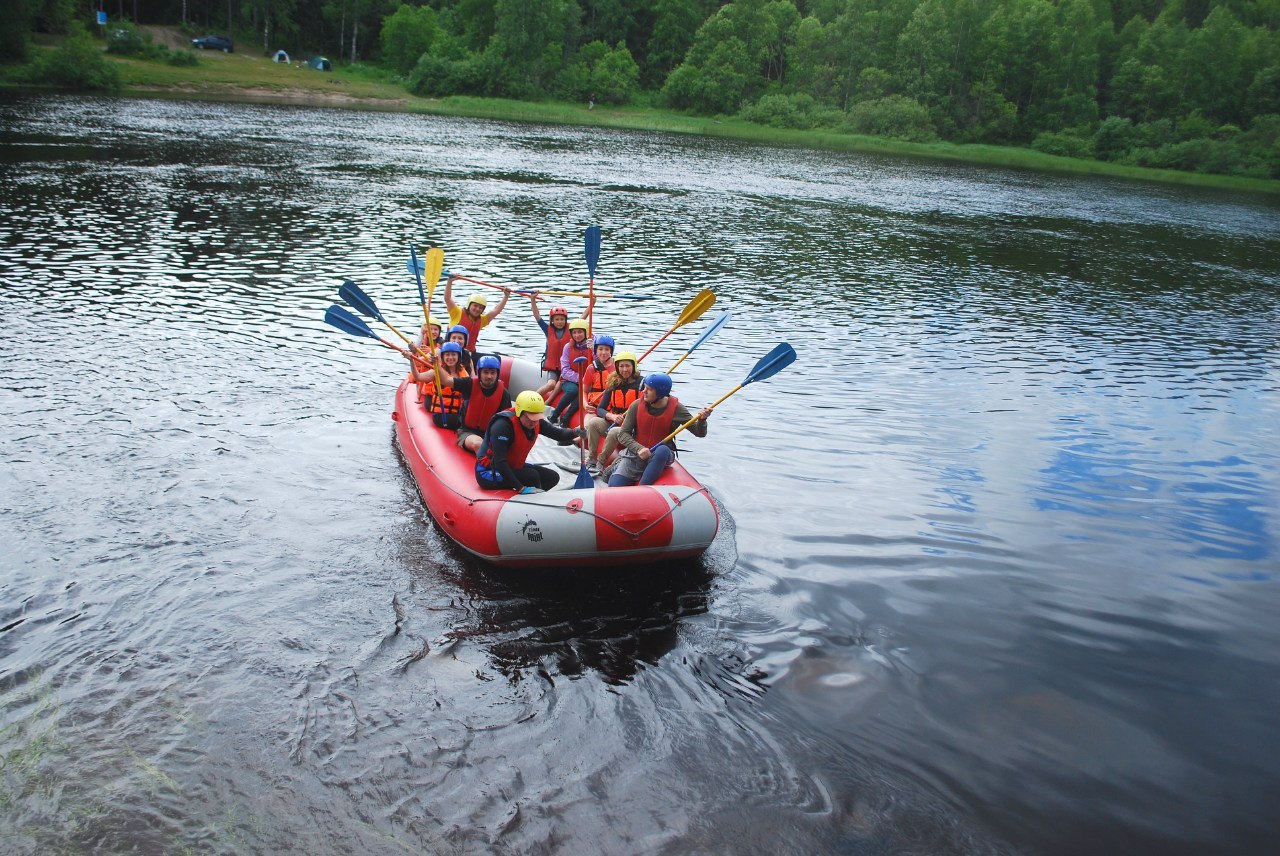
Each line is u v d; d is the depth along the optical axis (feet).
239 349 33.24
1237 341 47.19
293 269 47.14
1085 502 25.14
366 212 66.28
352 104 191.11
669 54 277.64
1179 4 297.74
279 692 14.89
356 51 263.49
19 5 158.61
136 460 23.21
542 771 13.56
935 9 238.48
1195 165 205.05
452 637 16.74
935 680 16.34
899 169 152.56
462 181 88.53
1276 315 55.11
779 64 269.44
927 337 43.32
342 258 50.65
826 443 28.32
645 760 13.92
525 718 14.69
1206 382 38.65
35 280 40.57
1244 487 26.99
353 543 19.90
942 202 106.73
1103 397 35.32
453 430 23.22
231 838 12.05
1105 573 21.02
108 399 27.30
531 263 53.57
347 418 27.40
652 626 17.52
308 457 24.31
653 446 21.26
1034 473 27.02
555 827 12.53
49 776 12.84
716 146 170.71
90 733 13.67
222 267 46.21
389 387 30.48
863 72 240.73
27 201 58.29
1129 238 87.71
